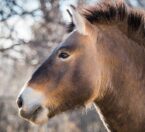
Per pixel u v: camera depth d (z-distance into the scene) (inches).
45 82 199.6
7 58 514.6
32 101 197.5
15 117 634.2
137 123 203.2
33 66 513.3
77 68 200.8
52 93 199.5
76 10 203.3
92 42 204.7
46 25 487.2
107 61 204.4
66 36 208.8
